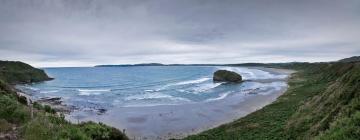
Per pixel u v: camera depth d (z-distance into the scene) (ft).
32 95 186.09
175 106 142.72
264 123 81.71
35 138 40.55
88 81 329.72
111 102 159.94
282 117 85.51
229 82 285.84
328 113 62.13
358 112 46.47
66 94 201.16
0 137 39.83
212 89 220.43
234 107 134.10
